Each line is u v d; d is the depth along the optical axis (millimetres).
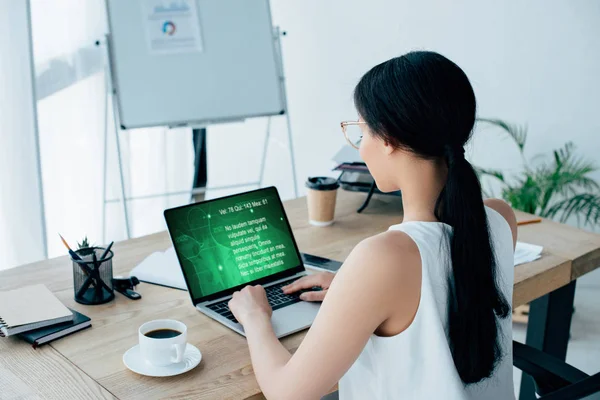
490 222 1095
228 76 2787
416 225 987
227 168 4203
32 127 2605
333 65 3709
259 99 2857
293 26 3844
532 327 1907
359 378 1060
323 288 1438
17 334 1245
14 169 2576
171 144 3381
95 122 2932
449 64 957
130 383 1115
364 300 939
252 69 2830
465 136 973
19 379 1120
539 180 2994
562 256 1683
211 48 2754
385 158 1007
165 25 2678
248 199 1564
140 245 1753
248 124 4105
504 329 1102
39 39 2646
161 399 1072
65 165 2852
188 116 2727
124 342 1254
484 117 3271
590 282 3182
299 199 2182
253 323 1205
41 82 2672
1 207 2557
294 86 3938
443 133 949
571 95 3039
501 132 3236
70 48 2773
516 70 3135
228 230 1501
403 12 3385
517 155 3225
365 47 3561
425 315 960
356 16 3553
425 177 997
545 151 3158
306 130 3930
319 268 1594
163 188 3369
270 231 1564
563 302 1861
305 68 3850
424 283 953
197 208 1477
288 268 1556
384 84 957
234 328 1292
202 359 1200
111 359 1191
